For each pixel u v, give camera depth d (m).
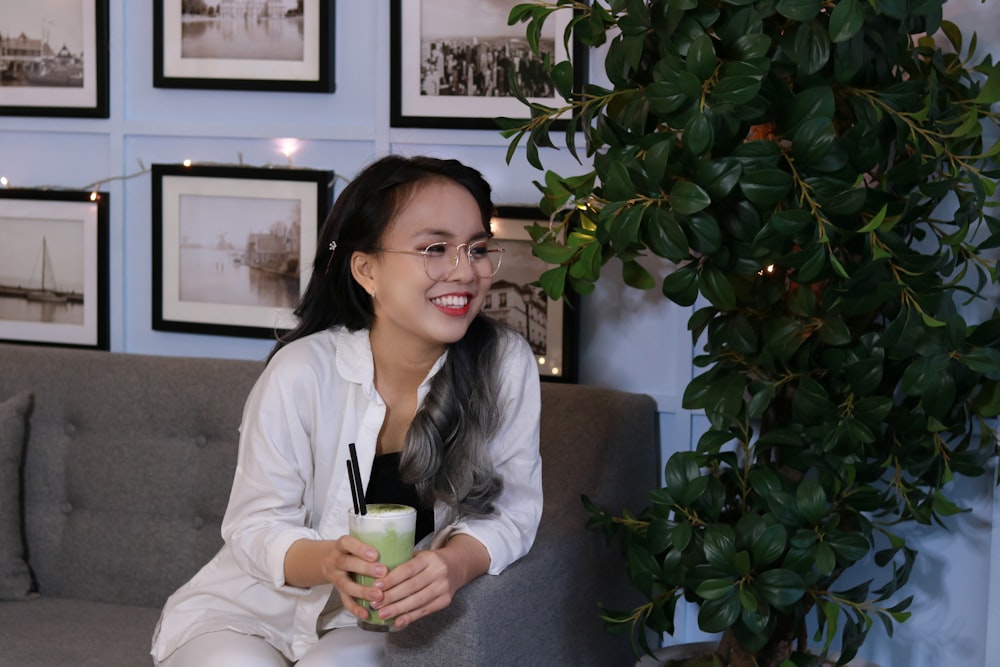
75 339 2.82
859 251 1.82
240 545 1.85
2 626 2.22
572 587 2.02
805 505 1.81
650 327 2.47
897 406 1.98
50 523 2.46
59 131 2.81
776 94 1.76
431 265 1.81
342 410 1.93
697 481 1.89
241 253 2.68
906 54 1.90
